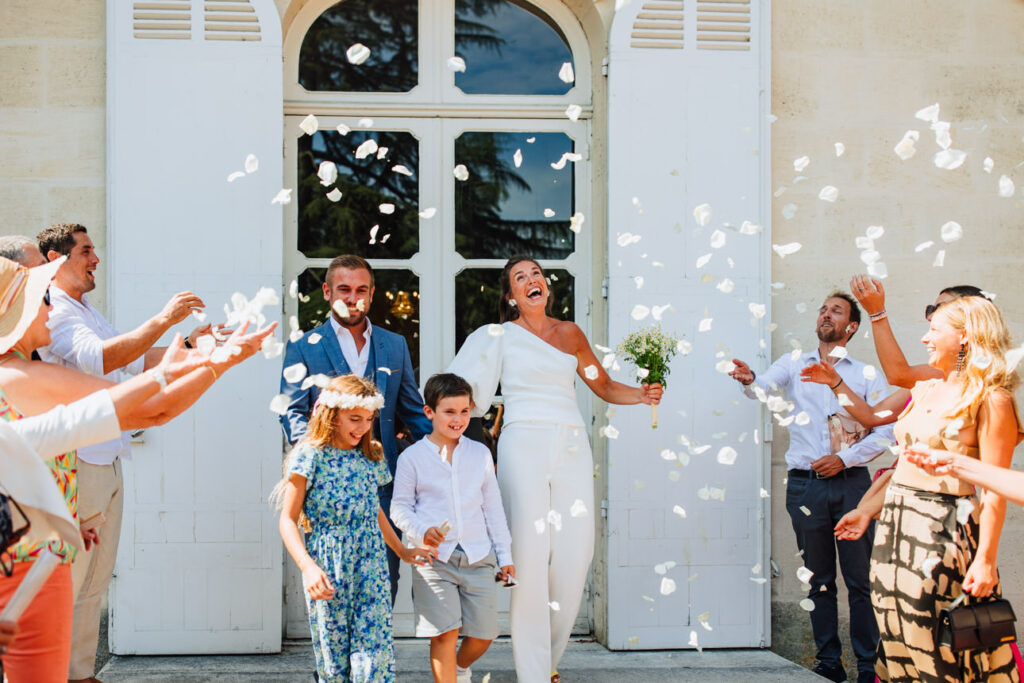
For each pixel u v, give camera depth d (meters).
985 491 2.99
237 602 4.30
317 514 3.28
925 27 4.89
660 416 4.56
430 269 4.80
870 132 4.84
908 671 3.13
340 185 4.76
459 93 4.85
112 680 3.92
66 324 3.18
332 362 3.74
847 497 4.27
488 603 3.61
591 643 4.66
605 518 4.59
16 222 4.38
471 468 3.66
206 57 4.39
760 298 4.65
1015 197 4.90
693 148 4.66
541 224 4.89
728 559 4.56
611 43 4.64
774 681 4.06
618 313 4.58
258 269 4.38
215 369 2.27
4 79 4.39
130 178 4.34
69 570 2.45
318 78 4.77
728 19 4.70
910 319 4.83
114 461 3.59
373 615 3.26
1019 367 4.81
